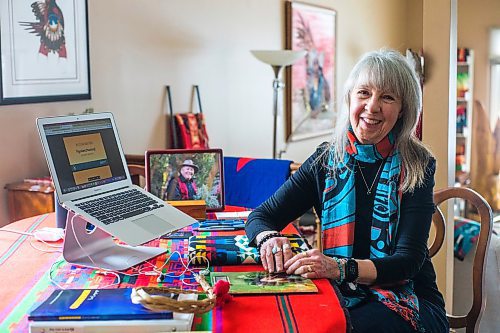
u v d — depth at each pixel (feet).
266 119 17.13
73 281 5.10
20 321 4.25
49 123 5.68
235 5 15.35
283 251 5.47
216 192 7.52
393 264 5.52
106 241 5.87
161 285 5.00
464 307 10.50
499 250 9.45
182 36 13.58
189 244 5.85
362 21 22.27
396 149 6.16
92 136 6.10
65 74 10.54
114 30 11.73
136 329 3.95
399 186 6.02
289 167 9.09
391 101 6.00
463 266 10.50
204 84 14.44
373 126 6.05
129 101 12.23
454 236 10.75
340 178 6.30
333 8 20.25
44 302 4.20
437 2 9.71
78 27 10.78
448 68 9.75
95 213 5.61
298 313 4.37
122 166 6.37
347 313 4.47
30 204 9.37
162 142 13.24
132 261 5.55
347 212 6.19
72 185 5.73
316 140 19.97
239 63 15.71
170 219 6.02
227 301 4.53
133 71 12.28
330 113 17.35
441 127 9.91
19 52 9.59
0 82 9.29
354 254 6.18
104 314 3.98
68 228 5.51
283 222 6.49
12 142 9.65
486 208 6.91
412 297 5.80
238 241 5.99
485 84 20.39
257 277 5.16
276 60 14.58
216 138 14.99
